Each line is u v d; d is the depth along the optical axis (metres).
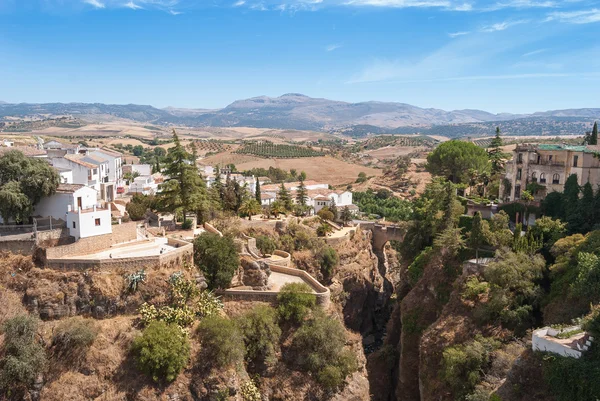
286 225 102.25
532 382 49.12
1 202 65.62
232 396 58.12
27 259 61.78
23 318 54.84
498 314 62.31
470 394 55.50
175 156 86.31
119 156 122.94
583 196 71.25
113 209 93.50
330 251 98.56
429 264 80.69
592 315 49.53
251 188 171.88
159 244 72.75
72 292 59.97
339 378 64.38
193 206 86.12
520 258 64.38
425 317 75.69
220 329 59.28
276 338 65.31
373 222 128.38
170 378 55.94
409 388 72.62
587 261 54.97
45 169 70.31
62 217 71.88
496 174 111.56
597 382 43.56
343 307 95.00
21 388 53.59
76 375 54.78
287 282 77.25
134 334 57.81
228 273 69.25
